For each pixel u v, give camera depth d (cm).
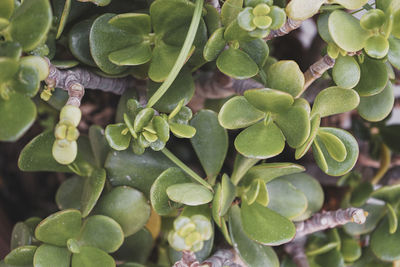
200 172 67
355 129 67
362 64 54
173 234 47
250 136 51
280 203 56
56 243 53
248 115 52
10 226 72
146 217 55
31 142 54
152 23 52
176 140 67
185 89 53
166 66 52
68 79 52
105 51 52
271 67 51
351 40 50
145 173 54
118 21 51
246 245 54
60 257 53
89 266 53
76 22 55
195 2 52
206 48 52
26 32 47
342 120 72
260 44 53
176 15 52
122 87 58
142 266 56
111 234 53
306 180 58
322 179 69
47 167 56
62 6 54
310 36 72
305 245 62
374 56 50
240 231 55
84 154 58
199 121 54
